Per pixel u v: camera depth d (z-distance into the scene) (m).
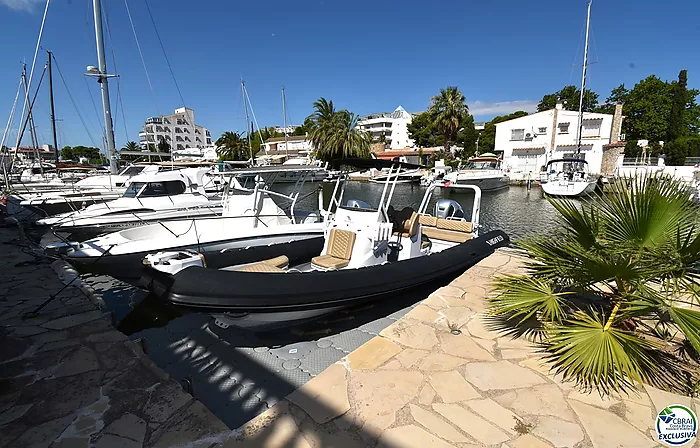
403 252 5.71
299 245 6.77
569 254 2.96
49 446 2.07
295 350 3.85
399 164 5.24
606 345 2.44
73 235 8.20
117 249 5.93
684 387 2.42
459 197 24.09
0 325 3.68
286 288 3.88
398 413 2.15
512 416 2.13
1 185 13.05
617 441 1.94
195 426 2.19
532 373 2.56
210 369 3.55
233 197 7.59
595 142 32.38
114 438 2.12
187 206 9.51
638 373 2.34
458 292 4.16
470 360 2.73
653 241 2.75
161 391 2.59
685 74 37.16
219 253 6.50
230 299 3.68
